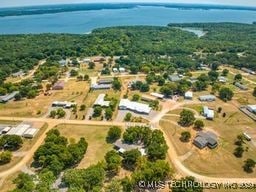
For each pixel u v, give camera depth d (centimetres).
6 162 15650
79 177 13225
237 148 16675
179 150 16925
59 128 19362
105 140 17925
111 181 13775
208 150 17038
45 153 15300
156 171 13800
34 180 13312
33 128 19075
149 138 17150
